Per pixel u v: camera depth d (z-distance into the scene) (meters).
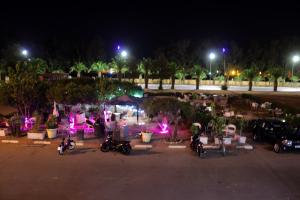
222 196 14.56
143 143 22.81
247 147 22.36
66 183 15.80
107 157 19.83
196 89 67.50
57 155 20.05
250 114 37.88
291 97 55.34
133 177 16.67
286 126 23.88
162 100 23.52
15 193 14.63
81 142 22.62
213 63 86.62
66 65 89.75
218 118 24.45
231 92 61.94
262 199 14.36
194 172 17.53
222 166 18.59
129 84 30.91
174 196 14.48
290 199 14.42
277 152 21.41
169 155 20.44
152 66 65.06
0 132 24.00
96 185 15.60
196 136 21.53
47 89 26.59
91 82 29.48
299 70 85.88
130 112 31.67
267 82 85.06
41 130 24.48
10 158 19.38
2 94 25.42
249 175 17.25
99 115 27.98
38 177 16.50
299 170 18.17
